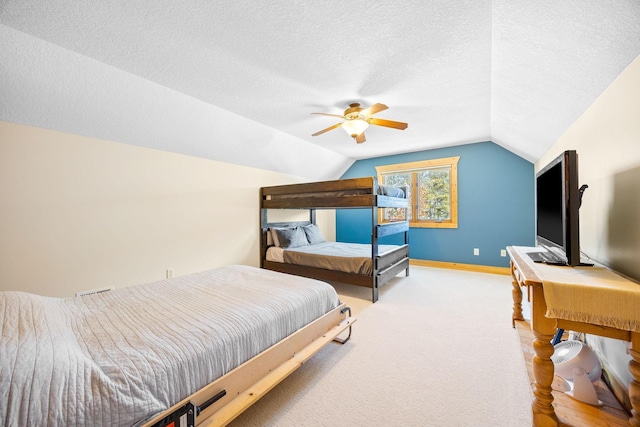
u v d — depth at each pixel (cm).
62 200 243
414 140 428
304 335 172
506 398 150
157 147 308
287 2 141
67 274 247
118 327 129
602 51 137
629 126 141
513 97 237
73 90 211
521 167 418
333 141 429
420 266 499
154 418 95
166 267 321
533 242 412
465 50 183
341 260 340
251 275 235
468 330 236
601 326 115
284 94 252
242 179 413
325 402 150
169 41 174
